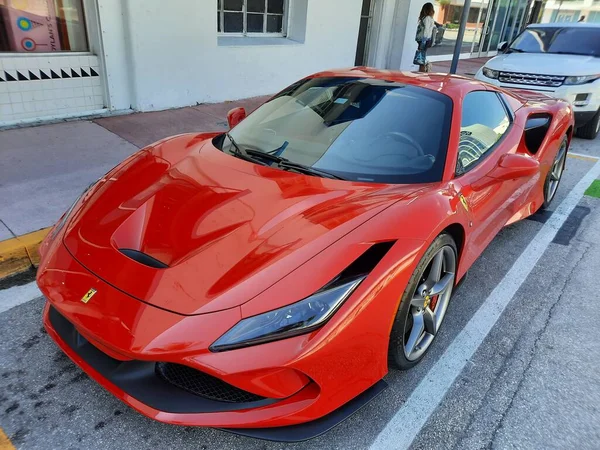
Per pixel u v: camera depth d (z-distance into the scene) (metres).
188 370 1.79
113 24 5.80
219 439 2.00
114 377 1.85
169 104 6.66
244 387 1.66
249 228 2.02
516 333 2.82
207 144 2.95
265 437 1.74
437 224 2.17
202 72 6.87
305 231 1.98
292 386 1.74
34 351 2.46
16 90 5.40
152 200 2.27
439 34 13.09
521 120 3.67
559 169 4.61
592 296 3.27
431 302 2.48
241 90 7.54
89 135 5.41
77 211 2.38
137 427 2.04
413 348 2.33
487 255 3.75
